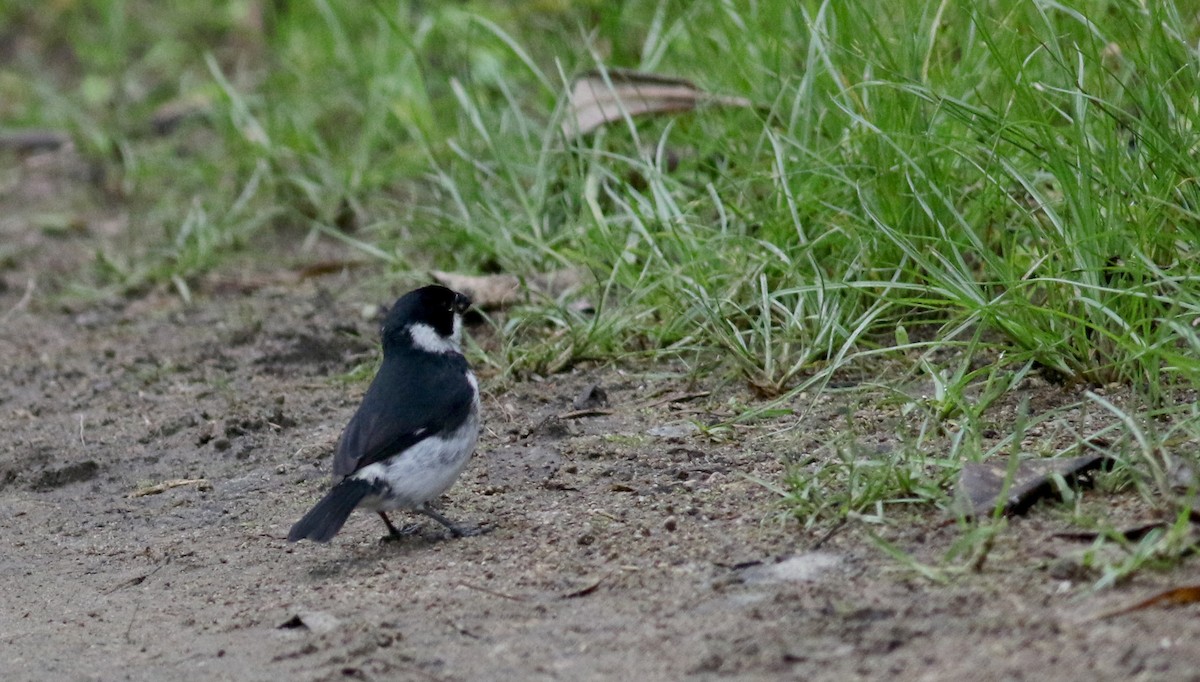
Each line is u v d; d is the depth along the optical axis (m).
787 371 10.94
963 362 9.84
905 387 10.52
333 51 19.89
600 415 11.11
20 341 14.98
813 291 11.52
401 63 17.94
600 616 7.40
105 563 9.42
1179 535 6.96
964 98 11.69
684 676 6.55
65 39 25.70
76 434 12.23
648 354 11.97
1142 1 10.80
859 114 11.70
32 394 13.40
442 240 14.55
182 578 8.96
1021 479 8.12
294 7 21.36
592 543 8.51
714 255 12.09
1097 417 9.40
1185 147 10.03
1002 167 10.72
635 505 9.07
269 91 19.67
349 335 13.84
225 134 19.11
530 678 6.74
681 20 14.96
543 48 16.97
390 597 8.09
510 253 13.91
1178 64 10.70
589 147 14.46
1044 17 10.59
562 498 9.48
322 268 15.91
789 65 13.30
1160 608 6.54
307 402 12.38
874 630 6.73
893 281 10.84
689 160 13.53
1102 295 9.98
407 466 8.67
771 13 13.38
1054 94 11.02
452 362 9.23
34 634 8.23
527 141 14.78
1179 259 9.89
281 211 17.06
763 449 9.84
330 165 17.45
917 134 11.04
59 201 19.41
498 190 14.98
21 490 11.20
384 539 9.23
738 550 8.04
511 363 12.15
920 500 8.23
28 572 9.41
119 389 13.30
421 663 7.06
